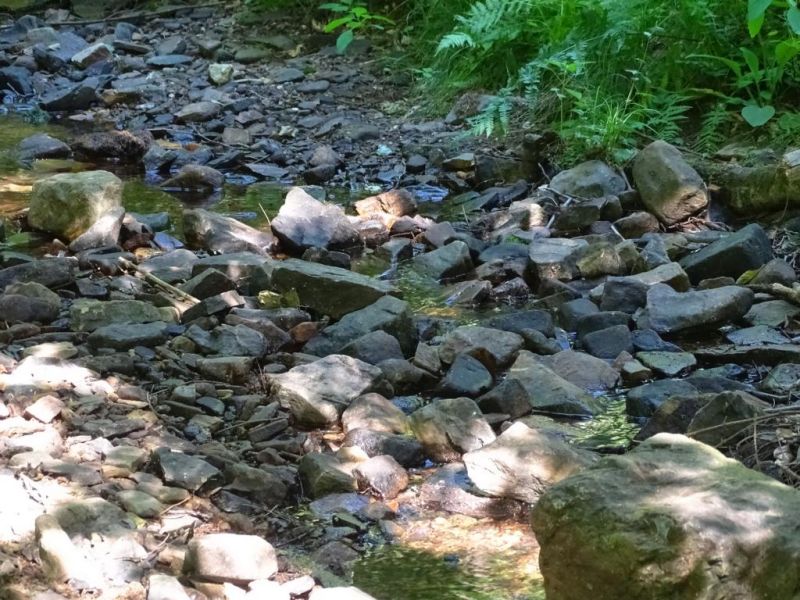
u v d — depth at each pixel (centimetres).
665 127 641
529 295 510
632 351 443
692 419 356
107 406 367
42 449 329
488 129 653
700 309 457
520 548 316
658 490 249
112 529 294
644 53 674
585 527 245
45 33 928
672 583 231
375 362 423
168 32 945
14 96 843
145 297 468
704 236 552
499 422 384
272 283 480
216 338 423
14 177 663
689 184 568
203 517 315
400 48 856
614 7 668
